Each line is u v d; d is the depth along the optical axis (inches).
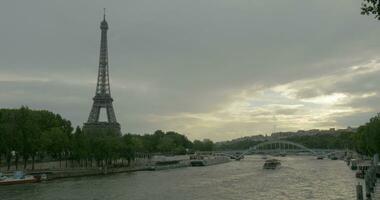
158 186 6176.2
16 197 4916.3
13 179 6328.7
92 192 5423.2
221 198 4869.6
